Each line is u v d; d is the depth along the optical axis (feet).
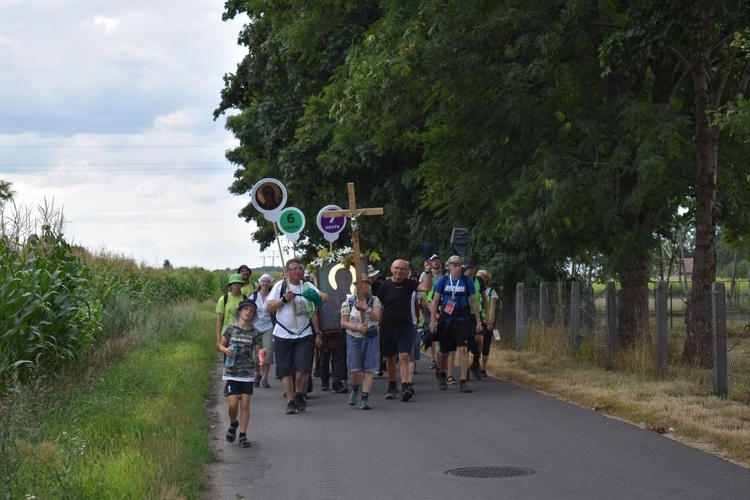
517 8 64.54
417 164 107.55
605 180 62.23
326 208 62.69
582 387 52.70
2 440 27.35
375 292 55.83
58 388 45.16
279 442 39.19
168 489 27.48
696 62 60.44
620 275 68.08
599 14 66.44
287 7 111.96
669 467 32.22
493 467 32.94
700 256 60.08
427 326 63.87
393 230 112.37
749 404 45.03
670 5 57.21
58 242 56.08
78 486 25.89
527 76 63.77
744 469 31.81
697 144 61.31
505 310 95.91
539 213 62.18
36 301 46.06
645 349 58.70
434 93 67.21
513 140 67.21
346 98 70.18
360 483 30.99
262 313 59.93
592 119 64.64
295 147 112.27
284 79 123.13
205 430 41.11
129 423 36.73
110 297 77.25
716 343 47.32
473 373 62.44
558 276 95.09
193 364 62.64
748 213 72.13
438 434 40.16
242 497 29.27
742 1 60.08
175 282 151.64
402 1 69.87
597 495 28.37
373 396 54.60
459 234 70.33
